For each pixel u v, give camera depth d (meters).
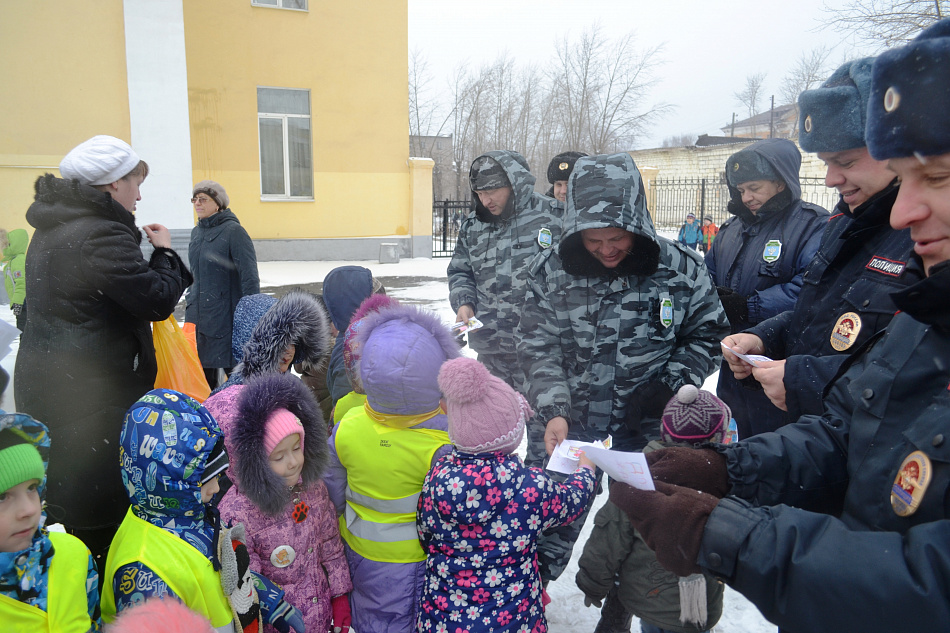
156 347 2.79
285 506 1.88
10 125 9.33
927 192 0.97
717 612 2.24
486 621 1.86
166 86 9.95
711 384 5.70
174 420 1.64
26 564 1.47
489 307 3.81
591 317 2.51
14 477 1.42
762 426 2.91
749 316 3.22
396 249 14.96
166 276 2.53
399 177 15.50
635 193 2.29
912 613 0.87
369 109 14.96
